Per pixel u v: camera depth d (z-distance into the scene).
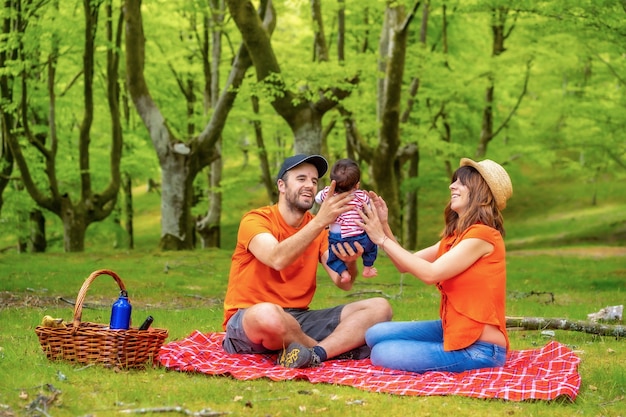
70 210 19.00
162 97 25.30
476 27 23.97
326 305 9.34
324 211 4.90
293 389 4.27
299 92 17.00
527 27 15.09
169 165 18.58
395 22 17.41
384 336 5.04
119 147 19.59
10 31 16.98
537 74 24.55
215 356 5.12
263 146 22.58
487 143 23.08
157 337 4.75
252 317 4.99
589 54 18.73
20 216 22.78
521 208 35.22
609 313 7.70
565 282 12.40
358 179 4.98
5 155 19.23
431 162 26.06
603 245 24.61
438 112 23.06
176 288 11.02
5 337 6.07
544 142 25.86
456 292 4.74
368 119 20.47
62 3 18.53
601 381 4.79
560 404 4.12
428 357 4.76
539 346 6.17
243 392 4.14
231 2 16.06
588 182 36.72
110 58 19.00
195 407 3.80
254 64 16.61
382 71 19.03
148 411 3.64
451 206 4.93
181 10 21.75
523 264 16.00
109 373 4.48
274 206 5.47
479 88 22.09
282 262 5.00
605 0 12.38
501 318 4.77
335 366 4.96
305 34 24.34
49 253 16.59
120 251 17.64
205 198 25.95
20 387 4.07
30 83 19.36
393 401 4.09
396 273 13.73
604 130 22.30
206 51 22.58
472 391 4.28
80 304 4.74
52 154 18.83
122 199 26.48
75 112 23.36
